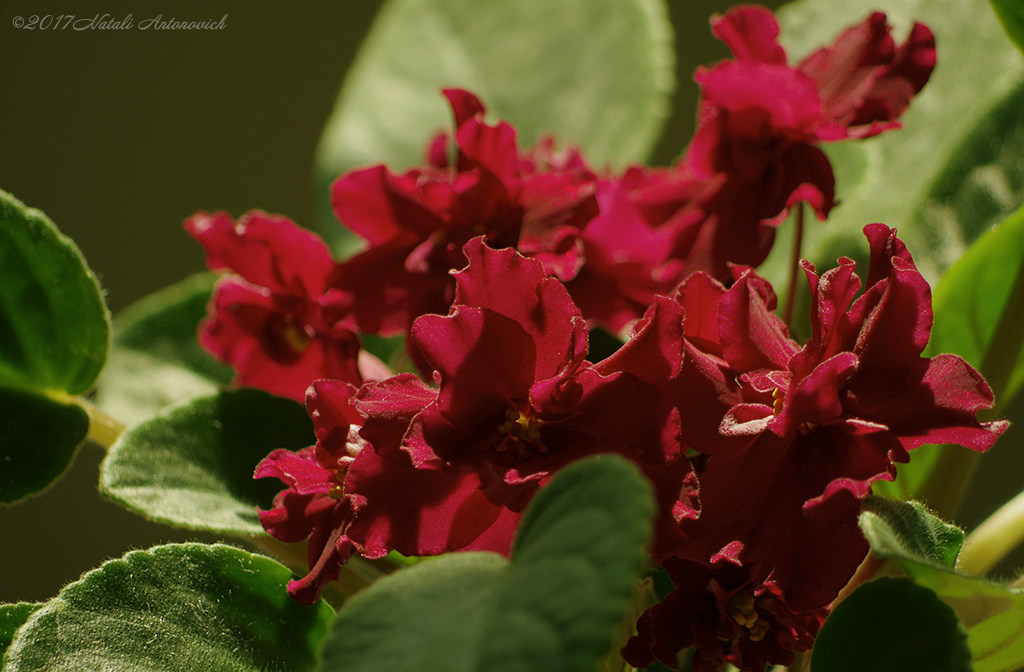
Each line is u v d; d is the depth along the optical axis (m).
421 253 0.71
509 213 0.71
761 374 0.67
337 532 0.69
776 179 0.72
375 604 0.64
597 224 0.75
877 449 0.67
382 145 0.86
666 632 0.68
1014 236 0.74
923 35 0.73
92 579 0.70
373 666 0.63
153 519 0.71
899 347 0.67
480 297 0.67
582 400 0.67
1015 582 0.72
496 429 0.67
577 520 0.63
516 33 0.86
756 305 0.67
